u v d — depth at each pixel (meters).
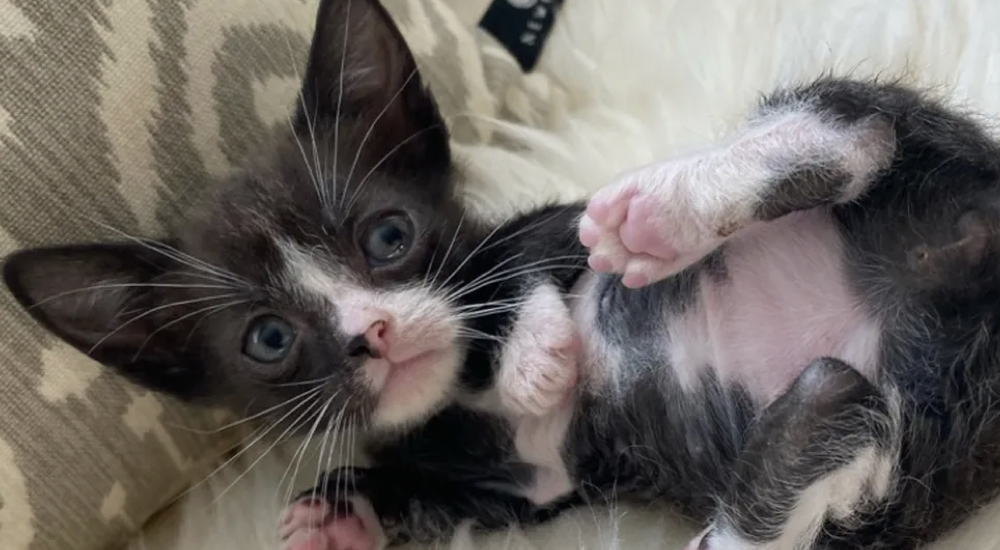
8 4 0.17
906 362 0.15
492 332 0.18
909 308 0.15
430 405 0.18
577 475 0.18
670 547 0.17
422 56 0.24
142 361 0.19
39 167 0.18
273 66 0.21
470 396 0.18
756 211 0.15
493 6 0.25
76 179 0.18
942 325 0.15
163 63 0.19
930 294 0.15
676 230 0.15
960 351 0.15
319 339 0.18
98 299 0.18
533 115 0.25
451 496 0.19
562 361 0.17
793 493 0.14
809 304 0.16
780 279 0.16
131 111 0.18
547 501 0.18
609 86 0.24
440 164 0.20
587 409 0.18
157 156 0.19
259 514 0.19
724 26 0.23
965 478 0.15
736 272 0.16
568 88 0.25
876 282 0.15
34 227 0.18
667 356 0.17
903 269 0.15
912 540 0.15
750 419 0.16
